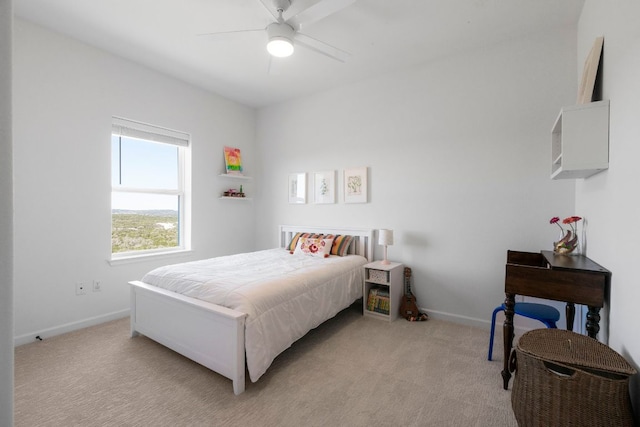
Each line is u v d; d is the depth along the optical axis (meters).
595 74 1.76
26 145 2.49
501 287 2.78
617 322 1.46
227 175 4.08
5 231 0.39
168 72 3.38
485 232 2.84
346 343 2.52
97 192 2.90
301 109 4.09
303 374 2.05
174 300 2.19
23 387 1.88
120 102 3.05
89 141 2.84
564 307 2.50
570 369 1.29
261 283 2.17
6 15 0.40
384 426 1.57
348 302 2.96
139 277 3.24
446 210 3.04
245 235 4.46
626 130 1.37
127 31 2.62
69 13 2.38
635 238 1.27
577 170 1.68
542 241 2.60
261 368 1.87
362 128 3.57
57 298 2.66
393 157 3.35
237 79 3.56
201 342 2.04
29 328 2.51
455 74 2.97
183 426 1.56
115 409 1.68
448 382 1.96
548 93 2.56
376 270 3.11
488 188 2.82
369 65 3.19
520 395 1.38
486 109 2.82
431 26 2.51
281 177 4.32
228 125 4.18
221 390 1.86
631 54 1.32
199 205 3.83
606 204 1.62
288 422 1.60
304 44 2.37
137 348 2.39
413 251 3.23
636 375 1.25
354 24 2.48
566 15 2.36
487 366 2.15
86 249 2.83
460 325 2.92
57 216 2.65
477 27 2.52
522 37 2.65
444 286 3.06
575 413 1.20
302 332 2.29
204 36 2.24
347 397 1.81
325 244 3.44
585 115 1.63
